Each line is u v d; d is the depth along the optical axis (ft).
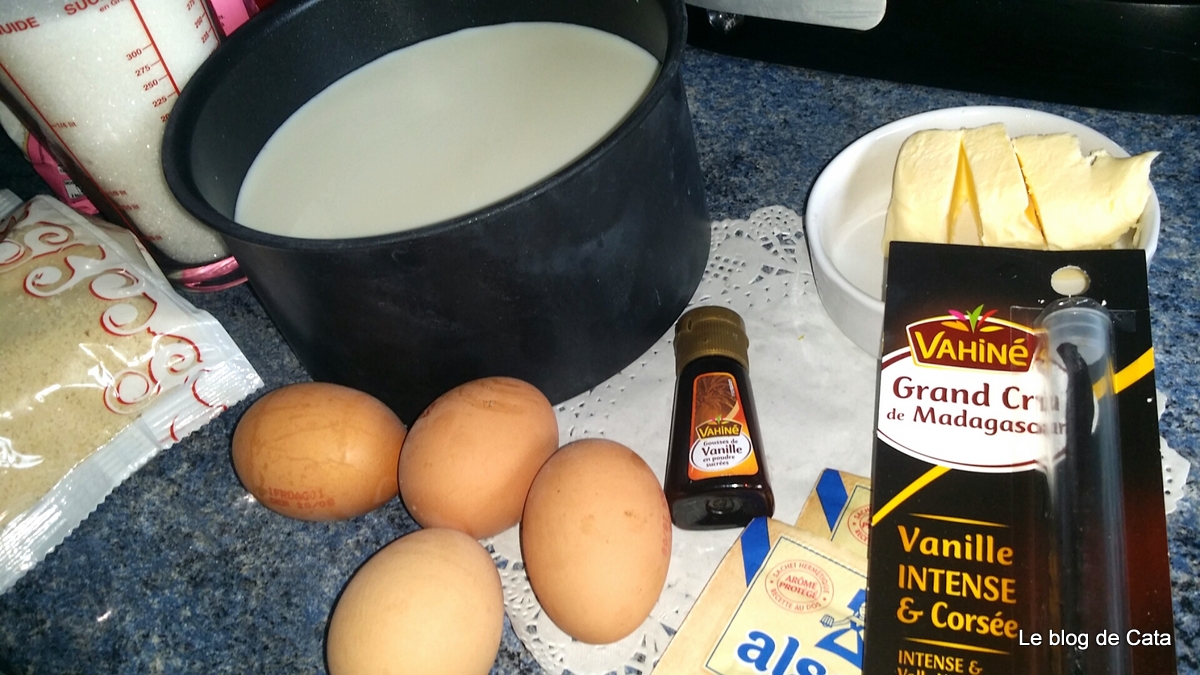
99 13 1.79
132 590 1.87
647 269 1.75
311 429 1.65
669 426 1.87
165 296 1.97
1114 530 1.47
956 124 1.97
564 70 2.12
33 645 1.81
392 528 1.87
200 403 2.02
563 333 1.70
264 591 1.83
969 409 1.62
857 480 1.73
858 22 2.27
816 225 1.90
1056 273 1.66
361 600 1.45
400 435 1.76
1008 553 1.51
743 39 2.53
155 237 2.23
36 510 1.86
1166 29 1.97
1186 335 1.89
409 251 1.40
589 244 1.56
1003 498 1.55
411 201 1.88
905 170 1.84
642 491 1.53
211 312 2.35
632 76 2.04
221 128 1.85
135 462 1.98
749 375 1.85
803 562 1.63
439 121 2.06
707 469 1.64
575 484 1.50
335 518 1.76
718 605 1.61
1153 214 1.70
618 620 1.48
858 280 2.00
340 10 2.09
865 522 1.68
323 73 2.17
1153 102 2.19
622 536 1.47
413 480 1.59
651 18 1.90
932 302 1.69
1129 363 1.58
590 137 1.94
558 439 1.77
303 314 1.64
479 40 2.26
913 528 1.55
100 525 1.98
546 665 1.60
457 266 1.46
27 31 1.75
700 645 1.57
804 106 2.53
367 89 2.18
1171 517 1.65
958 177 1.86
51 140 2.00
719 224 2.21
